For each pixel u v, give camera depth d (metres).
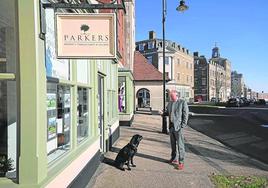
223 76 135.75
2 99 4.71
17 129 4.52
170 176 8.60
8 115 4.70
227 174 9.05
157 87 41.00
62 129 6.13
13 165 4.68
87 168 7.54
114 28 4.99
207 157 11.64
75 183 6.34
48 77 5.17
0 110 4.71
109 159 10.29
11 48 4.63
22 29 4.45
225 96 137.75
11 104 4.69
